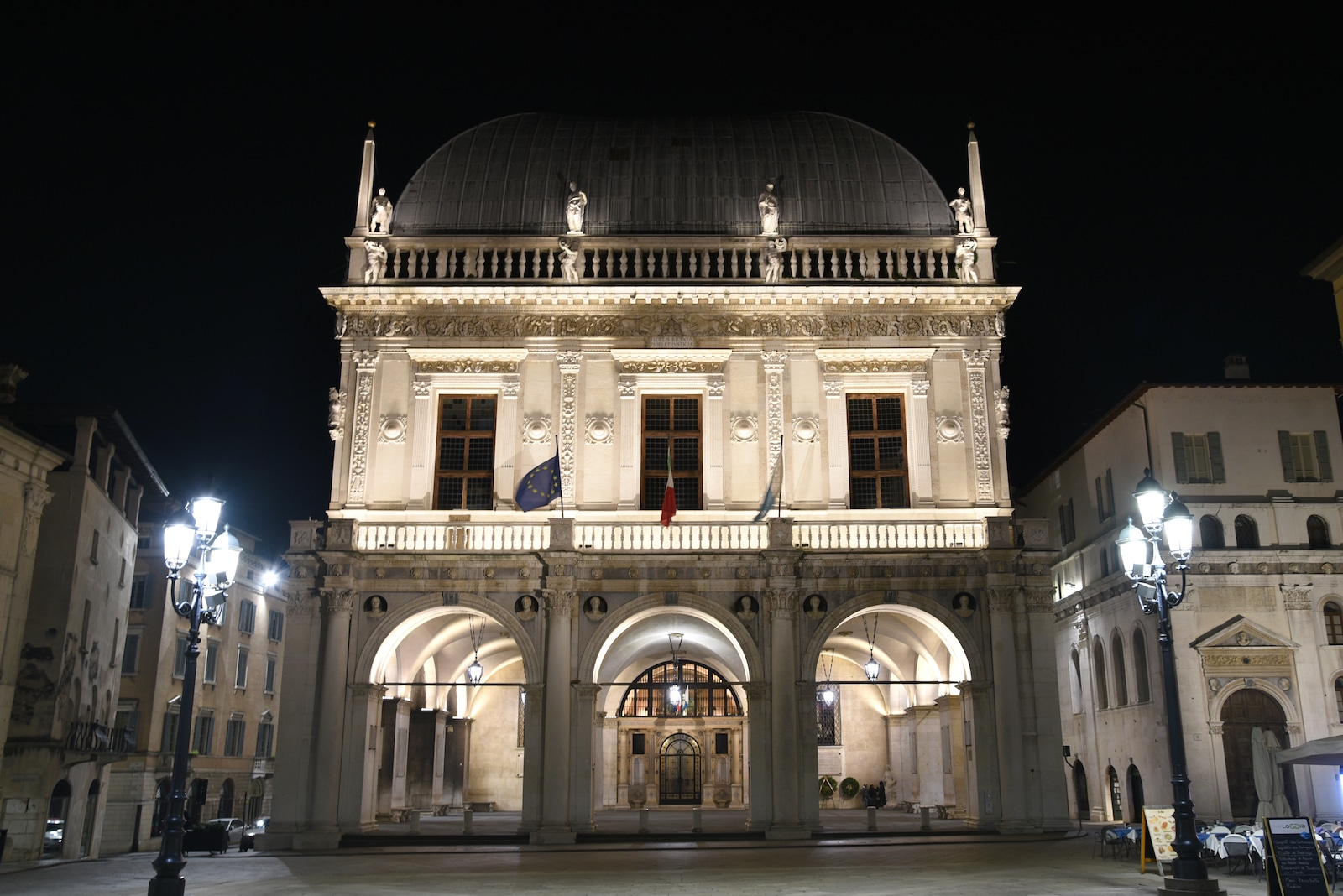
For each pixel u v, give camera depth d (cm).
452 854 2952
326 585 3300
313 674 3284
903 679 4528
